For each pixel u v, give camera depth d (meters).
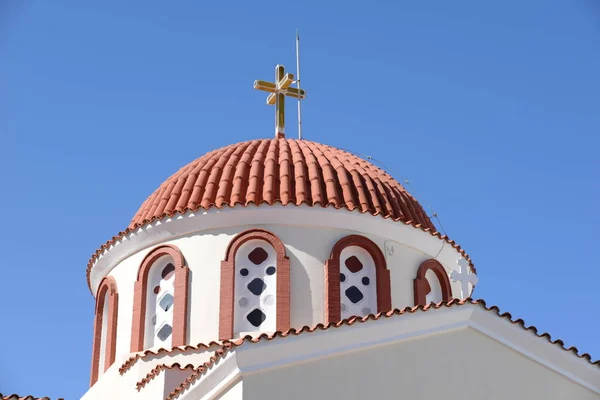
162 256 25.89
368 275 25.59
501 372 20.34
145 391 22.66
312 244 25.17
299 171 26.61
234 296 24.73
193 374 20.12
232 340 24.02
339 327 19.56
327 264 24.95
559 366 20.72
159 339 25.33
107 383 24.59
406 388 19.66
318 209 25.20
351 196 26.23
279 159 27.33
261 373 19.06
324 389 19.23
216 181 26.78
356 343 19.67
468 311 20.42
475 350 20.38
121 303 26.28
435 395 19.78
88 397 24.98
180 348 23.97
